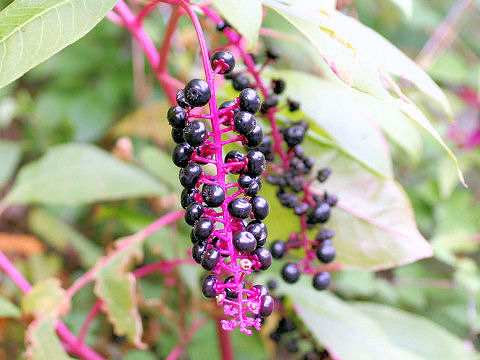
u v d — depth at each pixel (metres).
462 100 0.70
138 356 0.51
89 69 0.74
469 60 0.80
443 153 0.62
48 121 0.71
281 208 0.31
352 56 0.23
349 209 0.33
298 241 0.30
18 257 0.66
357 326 0.38
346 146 0.32
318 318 0.37
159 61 0.35
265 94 0.29
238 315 0.20
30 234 0.77
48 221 0.63
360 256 0.33
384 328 0.45
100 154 0.47
